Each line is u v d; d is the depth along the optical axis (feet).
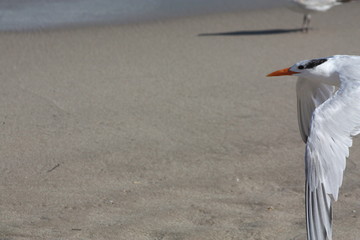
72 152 74.23
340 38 119.96
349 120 46.83
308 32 124.26
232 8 141.28
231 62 106.63
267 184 67.72
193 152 74.79
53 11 136.46
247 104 88.74
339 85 57.21
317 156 44.86
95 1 144.77
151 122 82.74
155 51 112.88
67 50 113.29
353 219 60.08
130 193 65.36
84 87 95.04
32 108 86.69
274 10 140.46
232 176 69.36
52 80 97.91
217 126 81.71
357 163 71.46
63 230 57.77
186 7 140.97
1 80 97.60
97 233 57.36
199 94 92.38
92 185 66.95
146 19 132.36
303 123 61.16
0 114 84.23
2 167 70.44
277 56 109.60
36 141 76.79
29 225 58.65
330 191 43.60
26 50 112.98
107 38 120.47
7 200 63.36
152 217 60.54
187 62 106.93
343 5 142.72
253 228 58.65
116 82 97.35
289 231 58.13
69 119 83.25
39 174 69.15
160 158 73.20
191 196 65.05
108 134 79.10
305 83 59.82
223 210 62.13
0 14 133.08
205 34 123.54
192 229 58.39
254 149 75.51
